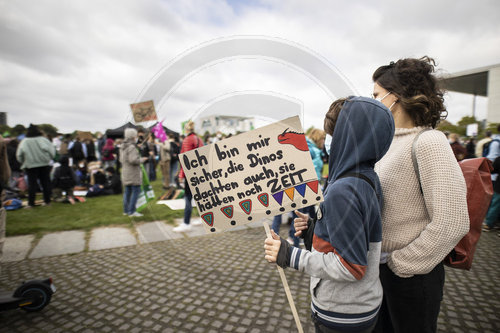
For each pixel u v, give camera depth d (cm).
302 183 103
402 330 103
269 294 230
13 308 202
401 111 105
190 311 209
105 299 227
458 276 262
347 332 90
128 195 439
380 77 109
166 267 279
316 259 88
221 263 287
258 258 298
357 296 89
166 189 671
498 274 265
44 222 412
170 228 368
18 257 307
